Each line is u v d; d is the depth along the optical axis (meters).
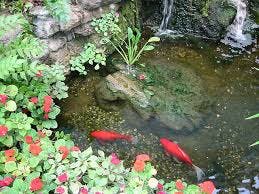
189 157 1.86
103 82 2.12
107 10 2.27
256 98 2.13
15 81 1.84
